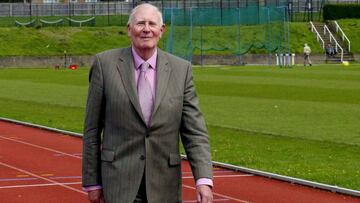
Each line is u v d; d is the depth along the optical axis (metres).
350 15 85.06
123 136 6.90
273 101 34.19
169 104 6.86
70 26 81.06
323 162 17.89
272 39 72.81
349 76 51.34
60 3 92.69
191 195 14.05
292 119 27.31
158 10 7.02
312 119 27.19
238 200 13.73
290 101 34.06
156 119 6.84
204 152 6.88
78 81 49.72
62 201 13.65
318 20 86.56
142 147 6.88
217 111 30.25
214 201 13.64
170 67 6.97
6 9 90.75
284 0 87.69
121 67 6.96
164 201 6.93
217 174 16.45
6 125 26.91
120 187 6.89
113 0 101.25
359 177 15.73
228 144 21.11
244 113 29.47
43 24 82.75
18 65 71.00
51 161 18.33
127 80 6.91
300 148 20.27
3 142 22.03
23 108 32.69
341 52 76.31
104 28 79.75
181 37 73.62
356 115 28.28
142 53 6.93
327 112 29.41
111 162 6.93
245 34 75.12
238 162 17.84
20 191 14.60
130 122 6.87
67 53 73.56
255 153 19.39
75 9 91.81
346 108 30.77
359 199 13.73
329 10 85.12
